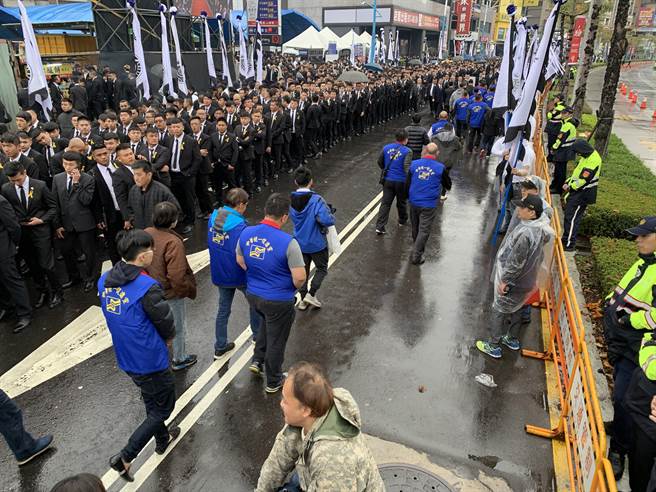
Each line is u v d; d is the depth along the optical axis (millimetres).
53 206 6434
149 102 13289
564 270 5242
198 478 3955
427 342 5828
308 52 45438
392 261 8039
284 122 12648
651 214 8516
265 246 4387
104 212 7254
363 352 5617
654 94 40594
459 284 7273
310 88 16188
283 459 2457
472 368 5359
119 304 3586
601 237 7992
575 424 3896
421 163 7578
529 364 5457
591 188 7926
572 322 4574
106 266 7883
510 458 4152
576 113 16922
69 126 10750
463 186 12344
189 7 22688
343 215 10188
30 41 10797
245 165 10883
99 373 5305
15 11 21859
